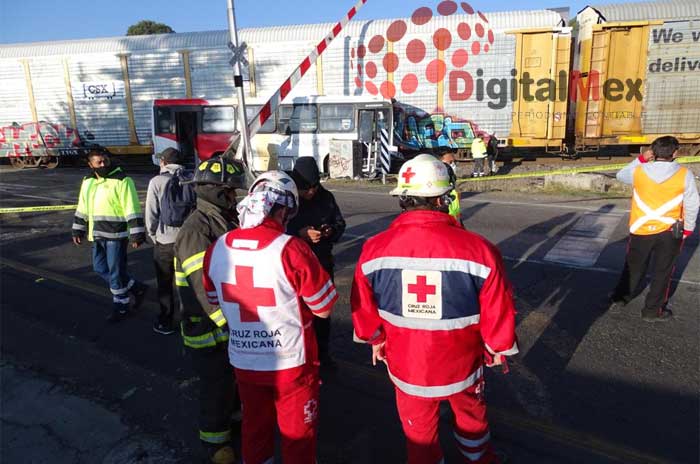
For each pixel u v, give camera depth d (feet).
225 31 63.31
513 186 43.21
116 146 67.82
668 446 10.14
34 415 11.80
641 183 15.38
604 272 20.70
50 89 68.03
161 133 61.11
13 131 69.97
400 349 7.63
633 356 13.78
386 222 31.76
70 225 34.27
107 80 66.28
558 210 32.76
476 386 7.97
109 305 19.01
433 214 7.45
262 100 58.85
